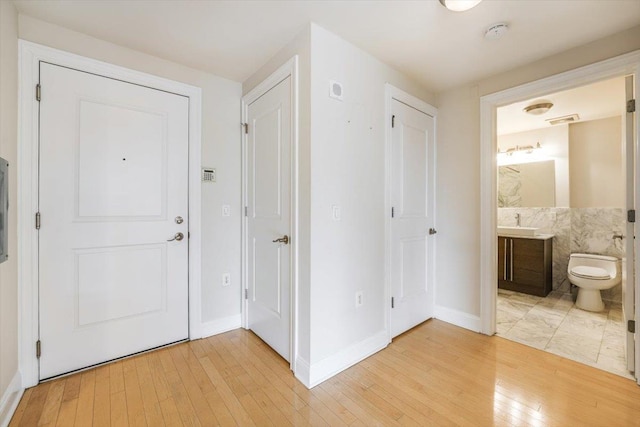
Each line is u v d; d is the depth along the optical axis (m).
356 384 1.74
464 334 2.43
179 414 1.47
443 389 1.69
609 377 1.80
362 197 2.04
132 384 1.71
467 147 2.55
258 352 2.11
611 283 2.88
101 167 1.90
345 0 1.52
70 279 1.80
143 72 2.05
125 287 2.00
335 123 1.84
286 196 1.95
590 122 3.52
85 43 1.84
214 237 2.39
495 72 2.33
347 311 1.93
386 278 2.24
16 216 1.61
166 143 2.15
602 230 3.42
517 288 3.68
